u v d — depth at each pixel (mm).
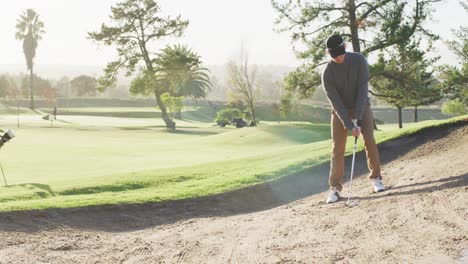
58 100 116562
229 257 4953
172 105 56938
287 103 49844
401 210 5363
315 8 31375
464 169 6367
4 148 23219
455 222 4691
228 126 66188
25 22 89500
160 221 7297
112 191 9789
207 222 6922
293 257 4609
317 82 32438
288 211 6641
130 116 84875
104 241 6191
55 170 15016
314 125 34719
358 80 6418
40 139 30656
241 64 66625
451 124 9703
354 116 6656
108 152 21859
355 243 4691
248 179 9367
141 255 5449
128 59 57031
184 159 18484
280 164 10461
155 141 32719
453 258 3955
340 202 6480
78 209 7398
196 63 62125
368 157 6703
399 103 34969
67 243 6031
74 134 37719
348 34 32000
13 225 6594
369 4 31688
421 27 31859
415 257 4109
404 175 7227
